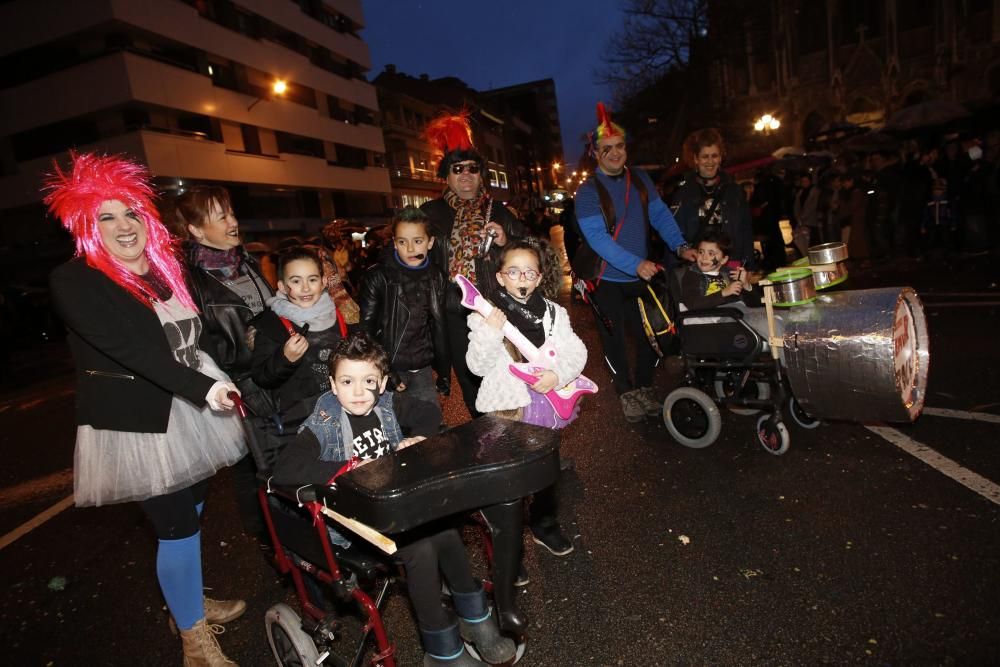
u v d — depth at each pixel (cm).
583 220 455
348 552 230
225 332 301
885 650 231
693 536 323
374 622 215
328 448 254
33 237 2430
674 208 501
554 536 323
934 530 297
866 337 344
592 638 260
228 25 2814
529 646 261
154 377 235
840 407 364
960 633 233
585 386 316
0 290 1670
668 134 3853
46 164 2302
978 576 262
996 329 584
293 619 236
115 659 295
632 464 419
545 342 303
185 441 254
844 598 261
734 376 431
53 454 633
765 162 2019
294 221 3183
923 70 3400
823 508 330
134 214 252
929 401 445
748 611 262
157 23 2359
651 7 3531
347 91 3841
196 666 261
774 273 388
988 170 990
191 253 310
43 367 1360
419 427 272
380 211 4284
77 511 477
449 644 218
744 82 3816
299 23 3381
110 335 234
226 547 389
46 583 375
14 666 299
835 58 3588
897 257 1113
